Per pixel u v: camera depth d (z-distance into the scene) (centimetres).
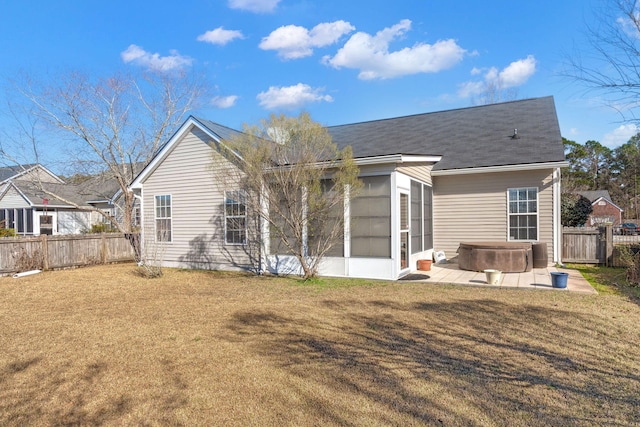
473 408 312
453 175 1225
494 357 422
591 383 355
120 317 640
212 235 1172
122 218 2192
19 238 1169
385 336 503
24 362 440
